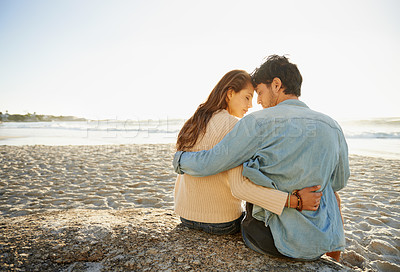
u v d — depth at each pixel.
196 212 1.59
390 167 6.48
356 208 3.54
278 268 1.29
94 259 1.31
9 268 1.19
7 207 3.51
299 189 1.23
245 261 1.34
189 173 1.45
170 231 1.62
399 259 2.23
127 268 1.26
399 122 23.81
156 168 6.21
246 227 1.43
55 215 1.88
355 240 2.55
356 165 6.78
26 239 1.41
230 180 1.34
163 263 1.30
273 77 1.43
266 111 1.31
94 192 4.24
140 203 3.76
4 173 5.53
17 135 17.03
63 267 1.25
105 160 7.21
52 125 30.02
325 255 1.57
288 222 1.24
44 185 4.63
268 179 1.22
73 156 7.82
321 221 1.24
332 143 1.25
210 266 1.29
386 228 2.84
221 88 1.55
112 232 1.54
